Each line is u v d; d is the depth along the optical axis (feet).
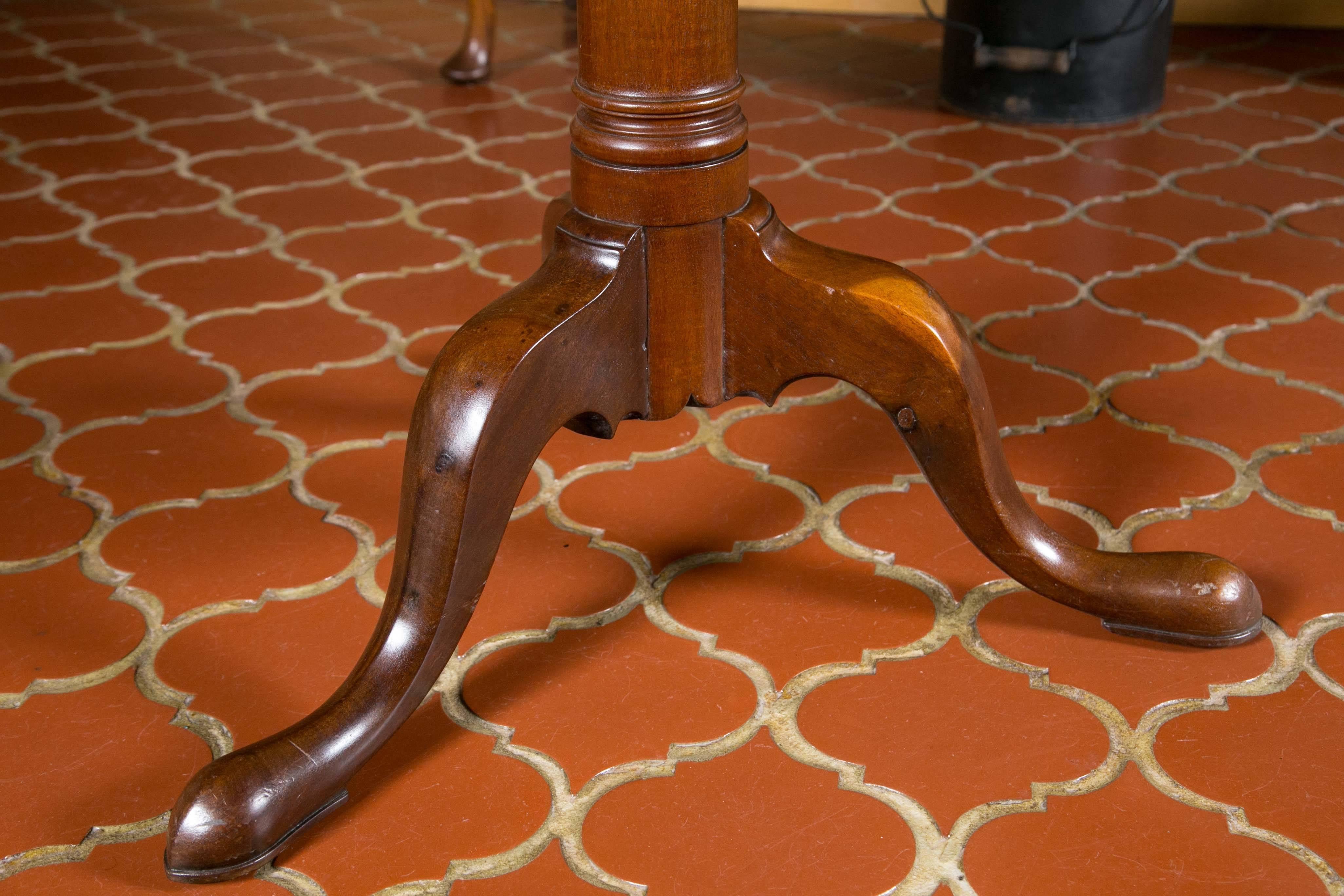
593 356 2.71
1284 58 8.26
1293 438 4.05
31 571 3.49
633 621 3.29
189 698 3.03
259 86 8.05
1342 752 2.79
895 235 5.72
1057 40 6.98
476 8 7.85
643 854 2.58
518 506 3.80
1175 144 6.81
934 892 2.48
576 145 2.74
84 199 6.23
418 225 5.92
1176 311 4.94
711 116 2.67
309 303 5.14
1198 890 2.47
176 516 3.75
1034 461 3.97
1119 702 2.97
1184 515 3.67
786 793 2.73
